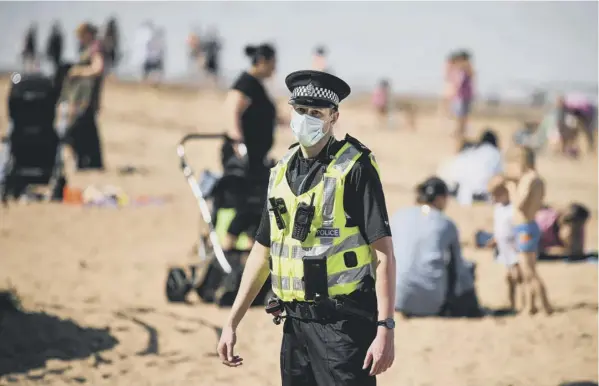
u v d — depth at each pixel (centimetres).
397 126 10244
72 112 5844
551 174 7256
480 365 2609
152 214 4816
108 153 6862
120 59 13250
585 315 3133
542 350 2753
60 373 2420
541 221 4103
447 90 8669
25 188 5012
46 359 2516
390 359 1505
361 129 9869
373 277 1564
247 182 3044
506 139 9656
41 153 4875
